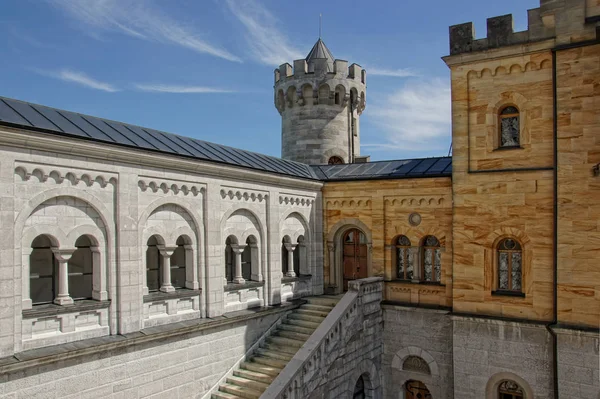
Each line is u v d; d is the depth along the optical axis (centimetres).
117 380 1691
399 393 2494
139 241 1809
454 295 2245
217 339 2073
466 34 2203
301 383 1903
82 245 1786
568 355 1944
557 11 1988
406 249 2575
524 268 2102
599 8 1941
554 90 2005
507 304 2130
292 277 2581
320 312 2458
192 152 2108
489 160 2175
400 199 2545
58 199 1589
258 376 2069
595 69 1923
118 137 1834
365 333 2377
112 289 1722
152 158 1819
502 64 2138
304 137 3606
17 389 1432
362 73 3831
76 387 1573
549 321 2027
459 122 2236
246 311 2227
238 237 2256
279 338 2330
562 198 1978
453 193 2250
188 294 1984
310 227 2727
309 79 3578
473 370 2184
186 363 1934
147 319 1831
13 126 1424
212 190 2089
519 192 2103
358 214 2698
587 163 1934
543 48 2031
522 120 2106
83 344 1594
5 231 1430
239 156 2467
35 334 1522
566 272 1964
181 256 2147
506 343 2114
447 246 2394
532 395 2058
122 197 1748
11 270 1441
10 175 1445
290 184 2538
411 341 2464
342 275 2808
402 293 2527
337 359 2145
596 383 1889
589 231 1927
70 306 1598
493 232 2161
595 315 1906
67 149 1576
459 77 2233
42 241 1716
